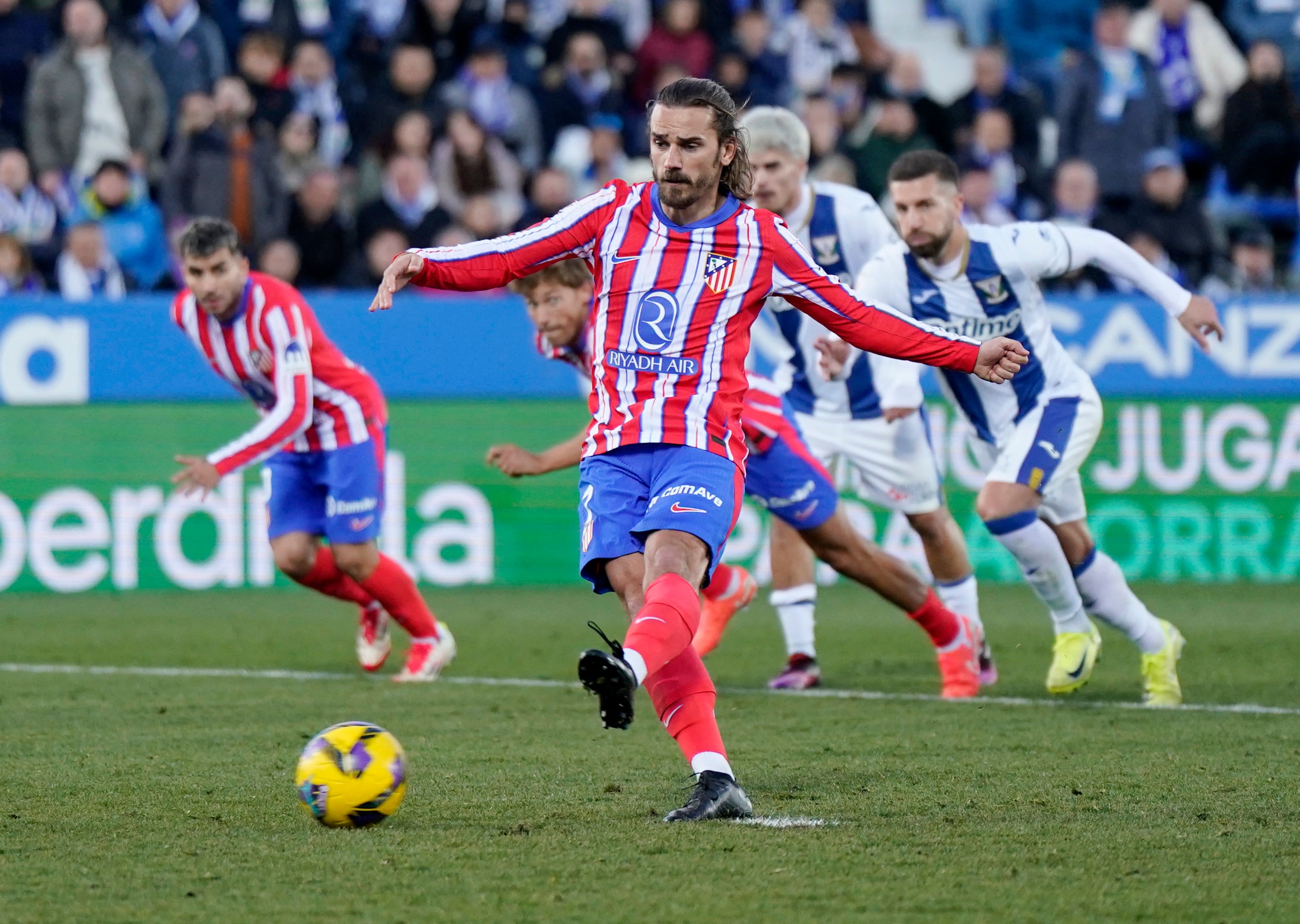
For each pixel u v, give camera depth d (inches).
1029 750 709.3
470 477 1510.8
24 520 1432.1
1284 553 1594.5
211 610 1341.0
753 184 558.6
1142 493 1574.8
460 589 1505.9
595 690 479.5
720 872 474.3
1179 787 617.0
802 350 979.3
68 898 449.7
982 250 839.1
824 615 1341.0
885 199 1833.2
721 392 548.1
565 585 1534.2
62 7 1819.6
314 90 1802.4
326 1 1942.7
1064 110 1876.2
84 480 1443.2
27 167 1640.0
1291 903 441.1
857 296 554.3
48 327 1432.1
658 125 536.1
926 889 455.2
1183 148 2025.1
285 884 462.3
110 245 1609.3
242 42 1857.8
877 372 967.6
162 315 1460.4
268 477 973.2
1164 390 1573.6
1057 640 887.1
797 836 522.6
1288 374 1590.8
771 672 1011.3
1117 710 840.9
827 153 1845.5
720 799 550.6
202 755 697.0
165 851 506.0
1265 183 1958.7
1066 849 506.3
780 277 548.1
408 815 563.2
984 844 513.3
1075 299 1553.9
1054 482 845.8
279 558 967.0
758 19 1977.1
